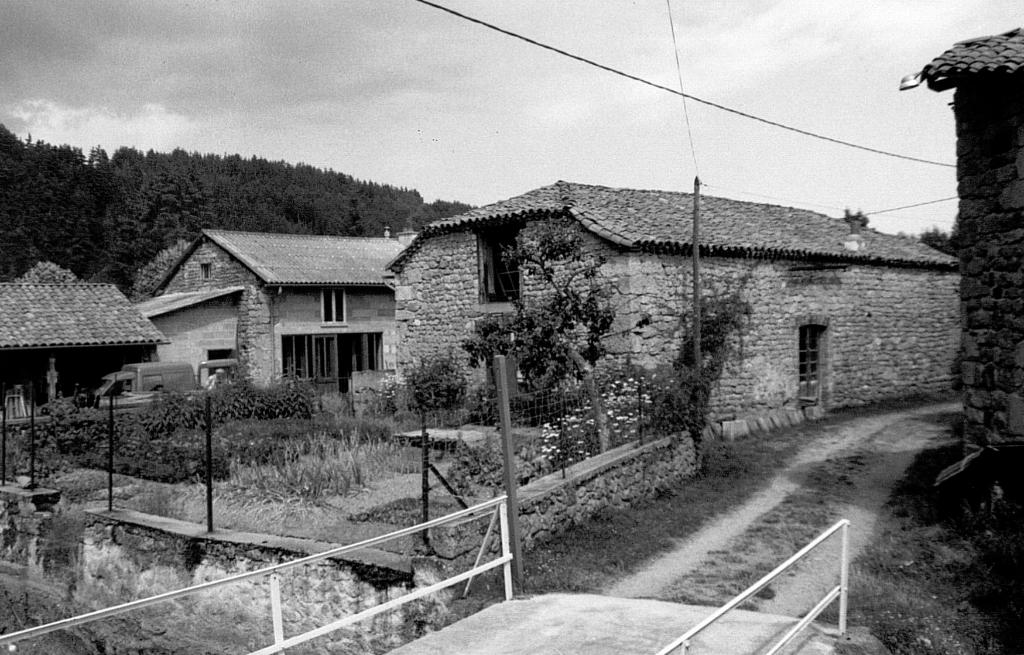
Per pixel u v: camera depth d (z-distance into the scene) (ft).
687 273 46.24
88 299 70.90
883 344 59.88
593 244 44.55
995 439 26.73
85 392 59.62
